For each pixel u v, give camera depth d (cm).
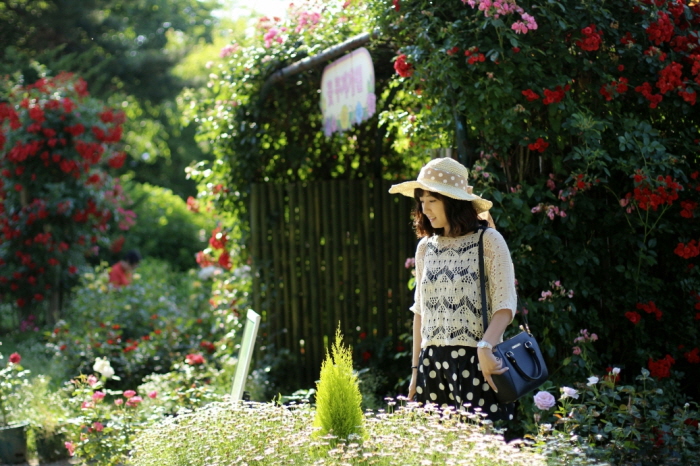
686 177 467
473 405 317
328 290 668
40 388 620
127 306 881
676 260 490
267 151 684
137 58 1884
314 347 668
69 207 1030
